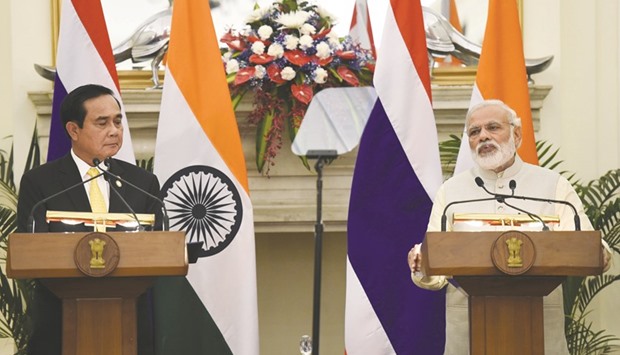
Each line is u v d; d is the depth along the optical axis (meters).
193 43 6.32
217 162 6.20
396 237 6.21
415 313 6.14
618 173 6.95
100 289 4.25
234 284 6.14
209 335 6.11
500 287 4.33
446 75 7.50
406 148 6.26
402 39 6.33
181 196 6.17
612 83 7.54
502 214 4.82
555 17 7.48
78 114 5.11
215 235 6.16
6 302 6.62
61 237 4.15
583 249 4.21
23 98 7.30
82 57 6.27
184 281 6.12
